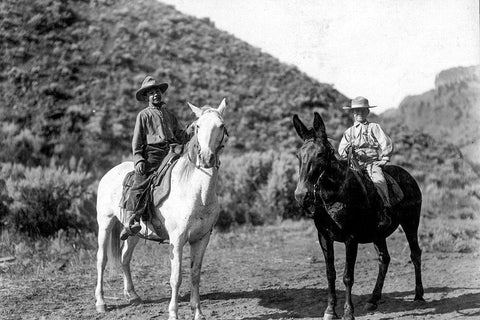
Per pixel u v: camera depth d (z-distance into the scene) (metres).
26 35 27.27
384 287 8.26
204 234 6.47
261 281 8.87
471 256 10.92
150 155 6.78
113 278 8.93
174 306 6.20
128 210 6.57
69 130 21.77
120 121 23.31
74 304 7.41
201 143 5.84
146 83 6.90
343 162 6.29
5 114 21.88
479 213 17.33
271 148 25.59
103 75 26.33
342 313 6.67
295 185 16.75
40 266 9.62
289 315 6.68
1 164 15.28
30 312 7.00
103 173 19.38
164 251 11.30
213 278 9.12
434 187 21.05
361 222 6.19
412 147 30.42
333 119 30.33
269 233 14.12
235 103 28.69
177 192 6.29
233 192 16.72
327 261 6.30
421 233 13.40
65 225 12.15
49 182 12.47
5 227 11.68
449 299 7.26
